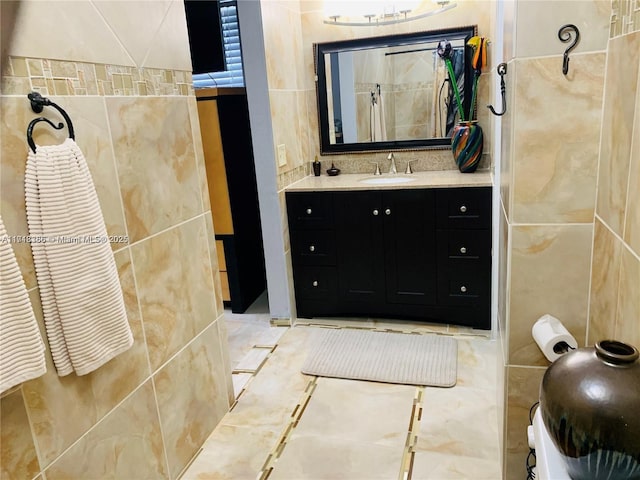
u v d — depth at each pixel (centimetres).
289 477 173
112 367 142
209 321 196
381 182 282
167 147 166
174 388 173
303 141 311
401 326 283
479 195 249
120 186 143
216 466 180
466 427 192
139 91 151
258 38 247
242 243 319
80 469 131
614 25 107
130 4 147
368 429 195
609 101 111
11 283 103
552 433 81
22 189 112
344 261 283
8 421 110
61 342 121
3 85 108
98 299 127
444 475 169
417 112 297
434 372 229
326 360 248
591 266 128
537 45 118
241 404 217
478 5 274
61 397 124
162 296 164
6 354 102
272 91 260
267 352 262
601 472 75
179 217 173
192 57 331
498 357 195
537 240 131
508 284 138
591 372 77
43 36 117
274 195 272
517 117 124
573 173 124
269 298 293
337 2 290
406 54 291
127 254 147
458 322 275
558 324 130
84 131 130
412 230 265
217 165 294
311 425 200
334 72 305
